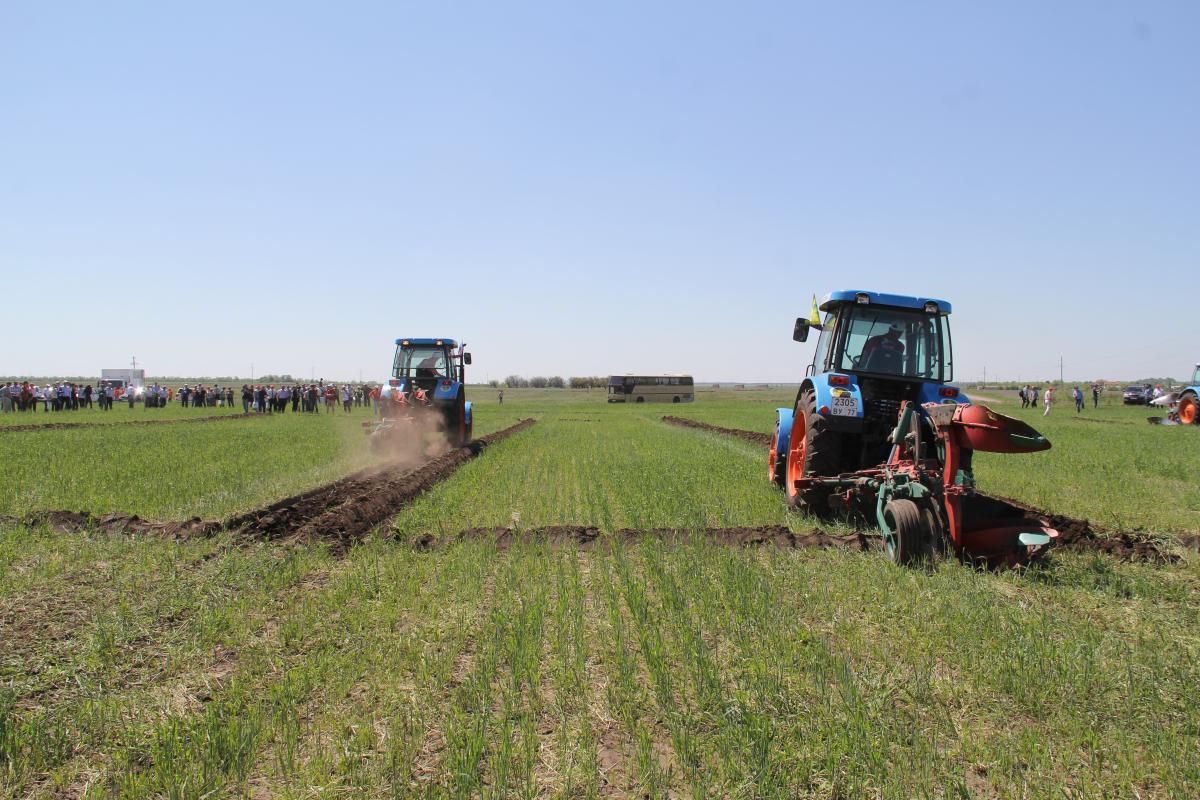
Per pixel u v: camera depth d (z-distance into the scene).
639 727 3.93
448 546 8.03
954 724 4.05
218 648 5.17
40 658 4.95
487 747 3.78
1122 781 3.49
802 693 4.32
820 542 8.09
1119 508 10.71
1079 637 5.12
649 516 9.66
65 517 9.09
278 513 9.43
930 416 7.48
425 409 19.03
